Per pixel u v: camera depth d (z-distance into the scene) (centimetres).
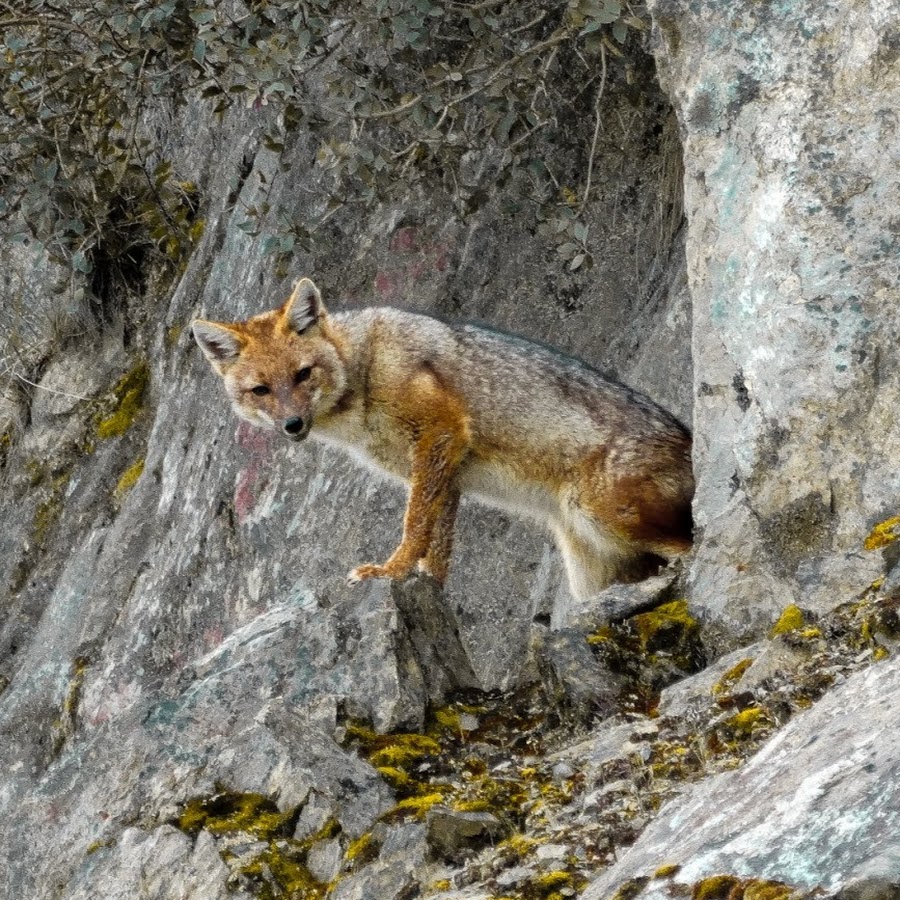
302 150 2941
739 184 1764
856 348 1631
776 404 1669
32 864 1622
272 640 1703
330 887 1343
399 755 1520
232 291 3053
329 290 2845
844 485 1616
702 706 1424
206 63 2583
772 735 1309
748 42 1778
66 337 3622
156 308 3509
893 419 1600
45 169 2856
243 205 2825
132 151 3194
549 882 1214
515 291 2688
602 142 2634
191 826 1472
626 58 2466
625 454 2006
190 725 1641
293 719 1543
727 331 1758
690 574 1691
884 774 1027
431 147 2561
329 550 2731
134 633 3008
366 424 2083
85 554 3269
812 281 1666
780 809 1066
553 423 2031
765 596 1612
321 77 2761
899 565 1486
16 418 3647
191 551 2980
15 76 2825
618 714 1523
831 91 1711
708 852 1065
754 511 1658
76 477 3478
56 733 3052
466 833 1321
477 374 2056
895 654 1235
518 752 1543
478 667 2473
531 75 2467
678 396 2377
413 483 2052
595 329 2597
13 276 3669
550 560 2448
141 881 1449
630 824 1259
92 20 2850
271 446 2911
